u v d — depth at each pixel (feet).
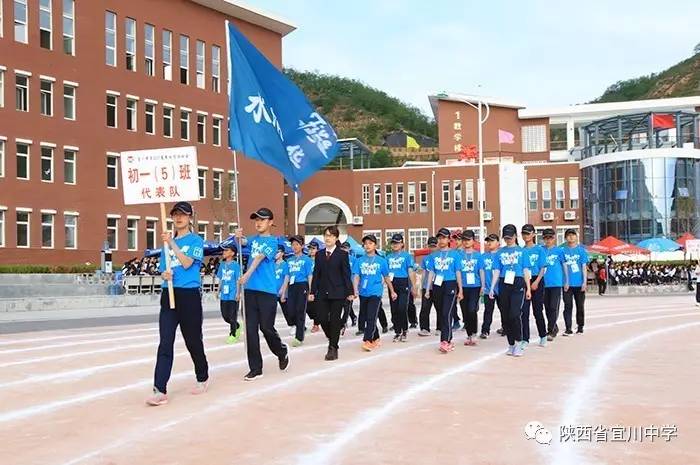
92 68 150.51
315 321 58.03
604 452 20.70
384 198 220.02
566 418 24.81
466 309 48.55
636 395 28.96
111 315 87.15
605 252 147.54
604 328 60.54
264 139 40.57
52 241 142.61
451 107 231.71
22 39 138.62
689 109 227.20
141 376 35.14
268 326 34.24
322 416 25.38
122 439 22.48
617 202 194.80
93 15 151.12
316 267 40.91
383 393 29.63
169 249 28.91
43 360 41.60
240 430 23.41
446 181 216.33
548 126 232.73
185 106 169.58
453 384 31.78
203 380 30.17
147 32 162.71
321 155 47.24
